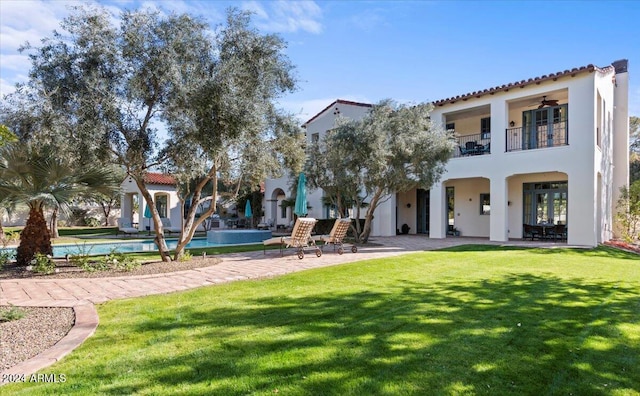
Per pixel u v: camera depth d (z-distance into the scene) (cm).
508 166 1673
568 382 320
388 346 393
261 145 935
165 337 419
